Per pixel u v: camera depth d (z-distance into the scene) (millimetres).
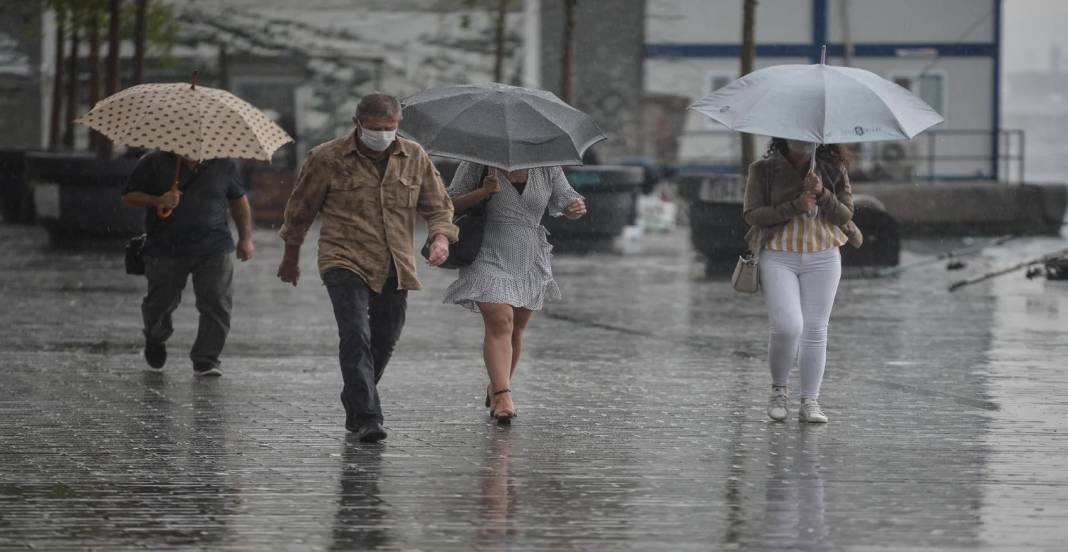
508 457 20203
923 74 90812
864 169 88938
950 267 52562
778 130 21344
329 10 87562
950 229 76812
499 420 22672
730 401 25281
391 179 21188
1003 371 29219
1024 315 39812
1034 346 33250
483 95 22047
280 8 87375
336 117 87938
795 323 22594
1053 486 18453
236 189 27797
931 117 21875
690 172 91062
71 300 42000
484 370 29031
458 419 23266
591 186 61750
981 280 47125
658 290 46906
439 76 87875
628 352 32094
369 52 87750
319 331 35344
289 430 22188
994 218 77188
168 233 27375
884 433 22156
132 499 17516
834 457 20297
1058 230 77500
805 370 23062
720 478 18875
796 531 16125
